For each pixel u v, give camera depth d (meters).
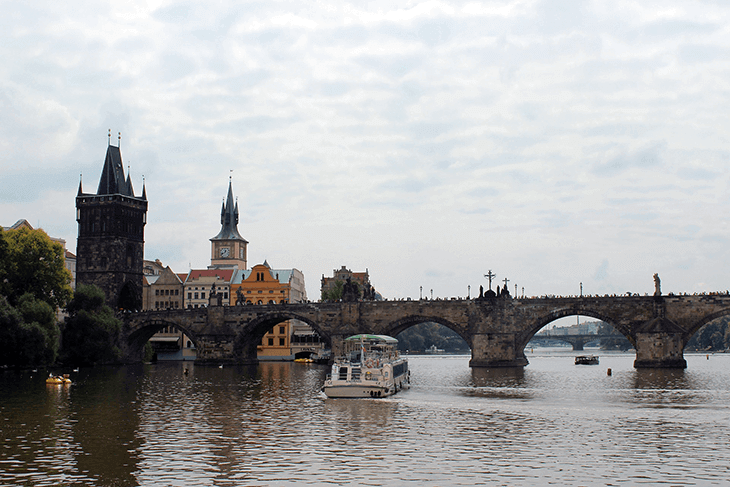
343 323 167.62
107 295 191.00
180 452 54.69
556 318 155.12
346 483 45.97
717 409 77.06
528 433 62.44
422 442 58.50
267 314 175.38
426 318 162.62
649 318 148.75
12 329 134.25
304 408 79.50
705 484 45.78
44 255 154.50
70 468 49.53
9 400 88.12
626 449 55.66
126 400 88.25
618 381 115.75
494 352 158.12
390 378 94.25
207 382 117.69
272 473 48.34
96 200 192.75
